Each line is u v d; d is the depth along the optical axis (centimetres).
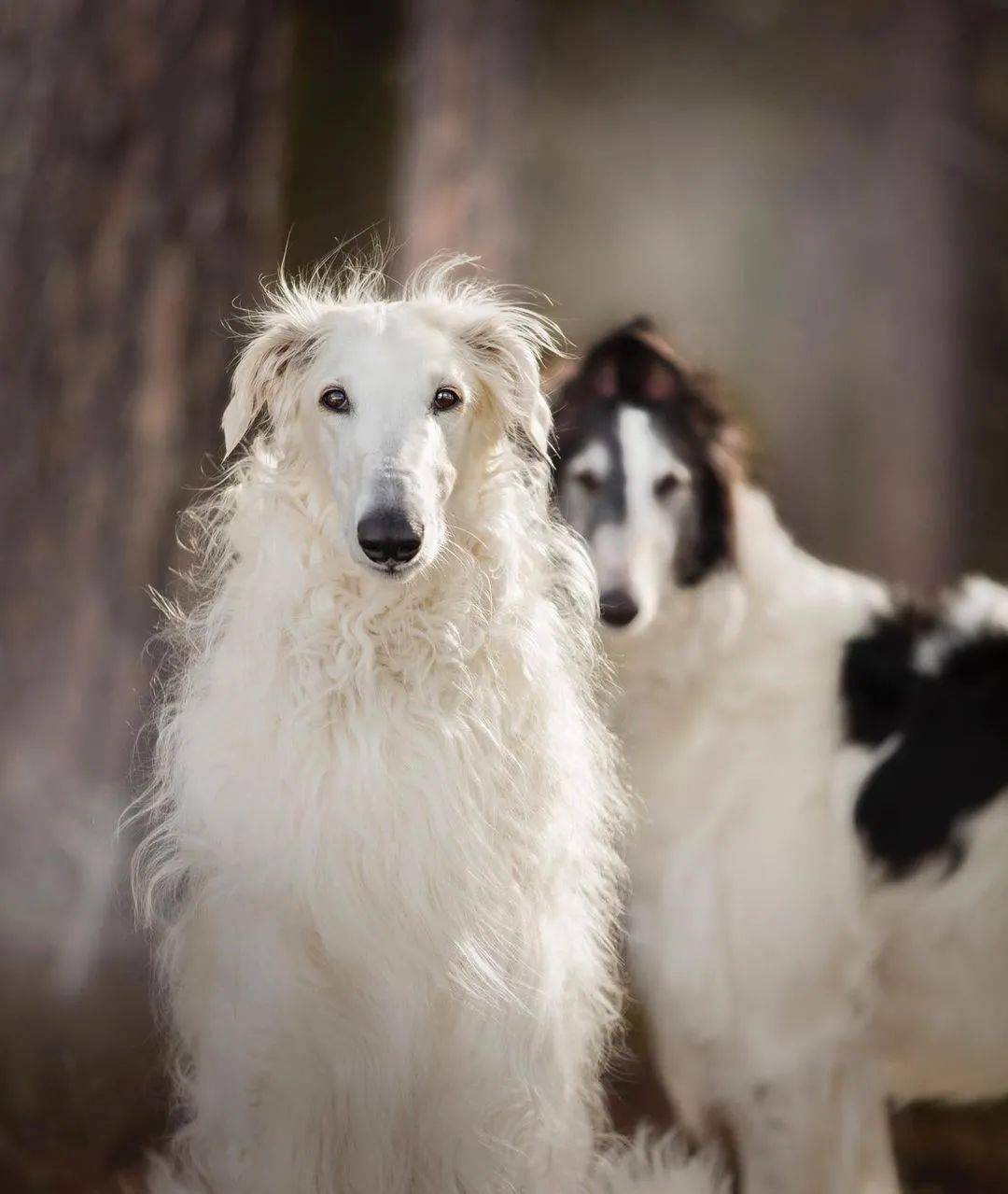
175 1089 570
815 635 629
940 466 1598
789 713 618
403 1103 482
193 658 526
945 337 1619
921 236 1627
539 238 1655
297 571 493
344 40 1441
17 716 816
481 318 526
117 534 834
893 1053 650
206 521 553
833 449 1625
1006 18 1612
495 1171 492
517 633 508
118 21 841
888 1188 624
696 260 1689
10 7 827
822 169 1708
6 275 823
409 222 1195
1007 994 620
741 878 607
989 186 1625
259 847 475
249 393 528
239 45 879
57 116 829
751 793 610
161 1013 580
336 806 474
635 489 600
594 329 1611
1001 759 618
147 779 712
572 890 524
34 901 793
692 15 1709
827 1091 609
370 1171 484
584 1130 532
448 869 480
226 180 873
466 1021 487
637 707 620
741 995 607
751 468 653
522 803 501
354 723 480
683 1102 630
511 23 1238
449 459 494
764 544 634
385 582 471
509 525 514
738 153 1716
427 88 1207
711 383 645
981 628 638
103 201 838
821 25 1698
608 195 1702
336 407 494
